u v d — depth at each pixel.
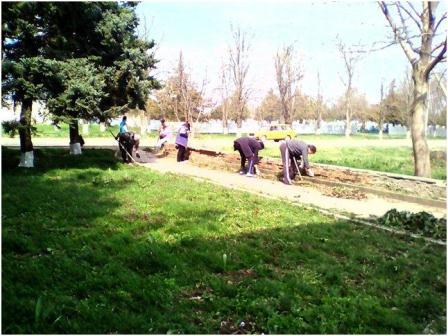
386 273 6.03
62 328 4.07
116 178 12.38
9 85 12.32
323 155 22.61
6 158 15.26
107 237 6.59
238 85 42.38
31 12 12.58
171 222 7.74
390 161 19.97
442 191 11.20
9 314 4.19
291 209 9.55
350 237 7.58
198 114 43.19
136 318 4.28
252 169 15.05
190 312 4.53
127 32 16.81
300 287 5.26
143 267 5.59
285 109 45.94
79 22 14.69
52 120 13.46
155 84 18.42
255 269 5.72
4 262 5.32
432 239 7.88
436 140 45.47
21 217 7.39
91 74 13.75
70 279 5.03
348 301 5.01
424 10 14.15
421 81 14.54
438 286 5.73
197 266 5.68
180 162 18.77
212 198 10.17
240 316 4.52
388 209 10.38
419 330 4.61
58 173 12.77
